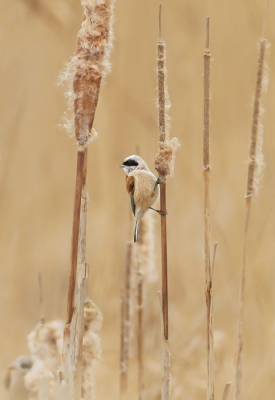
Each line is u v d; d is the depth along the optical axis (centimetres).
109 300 1145
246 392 914
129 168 743
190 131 1366
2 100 1391
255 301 1059
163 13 1445
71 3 1294
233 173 1336
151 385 901
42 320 634
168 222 1320
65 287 1395
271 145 1157
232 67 1435
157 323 1091
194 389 871
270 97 1214
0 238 1320
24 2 1329
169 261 1294
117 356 1076
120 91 1370
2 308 1185
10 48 1412
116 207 1309
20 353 1115
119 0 1441
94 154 1445
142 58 1429
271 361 928
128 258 740
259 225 1199
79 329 525
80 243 520
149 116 1380
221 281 1215
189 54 1404
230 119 1412
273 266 1068
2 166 1282
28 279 1341
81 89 497
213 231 1273
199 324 1000
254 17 1248
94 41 495
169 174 555
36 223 1433
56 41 1430
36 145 1458
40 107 1455
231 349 1049
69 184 1498
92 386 595
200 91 1380
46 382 576
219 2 1445
